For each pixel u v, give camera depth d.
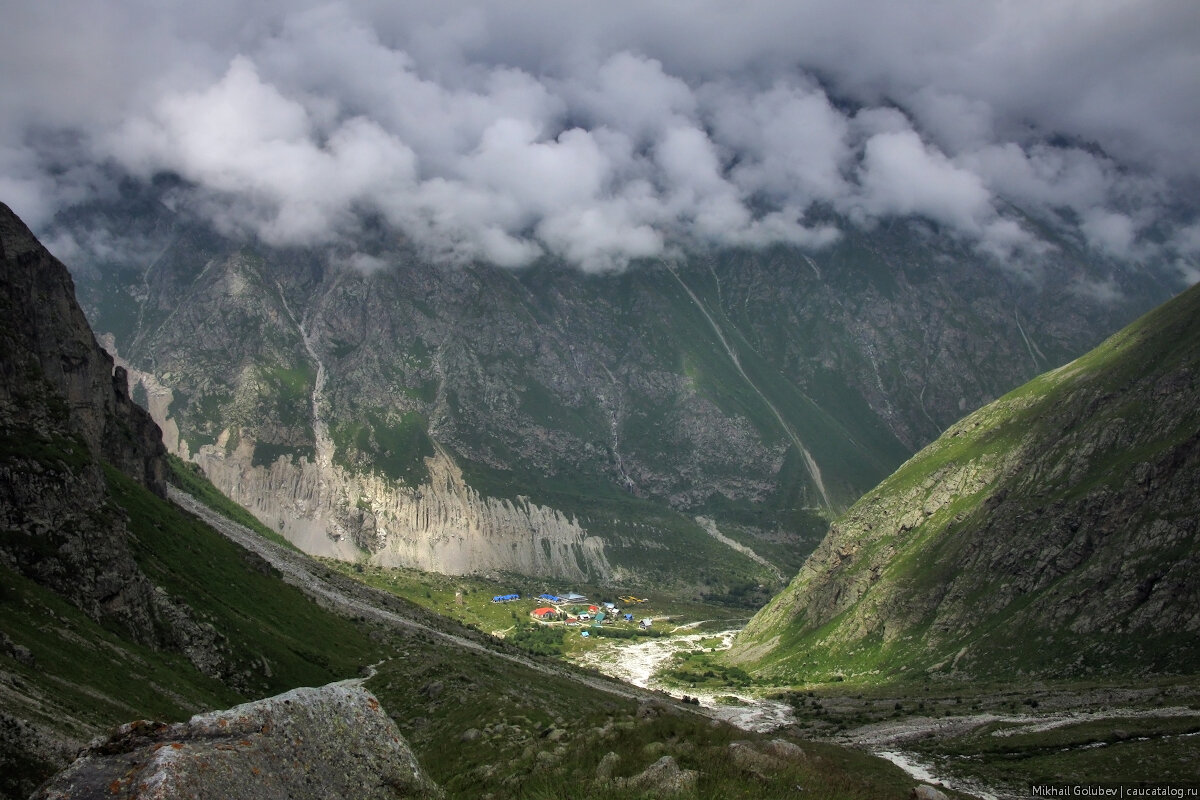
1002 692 199.38
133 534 120.69
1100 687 185.62
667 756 41.22
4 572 79.00
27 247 144.50
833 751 118.50
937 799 44.50
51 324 147.25
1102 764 129.75
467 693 115.50
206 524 191.12
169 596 105.81
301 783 23.64
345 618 172.62
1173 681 177.12
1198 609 193.62
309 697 26.12
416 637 180.62
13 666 58.44
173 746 21.72
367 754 26.23
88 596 88.25
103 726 55.34
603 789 37.41
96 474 103.38
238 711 24.42
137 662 80.44
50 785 20.89
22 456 92.38
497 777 49.03
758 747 47.66
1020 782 128.50
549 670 197.75
